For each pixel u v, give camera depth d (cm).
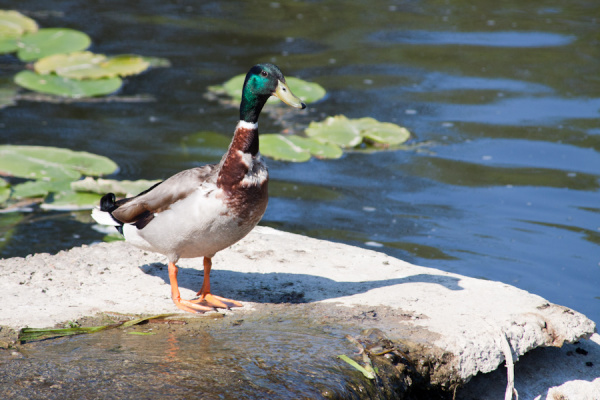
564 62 1886
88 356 602
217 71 1814
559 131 1484
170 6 2406
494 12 2366
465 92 1700
